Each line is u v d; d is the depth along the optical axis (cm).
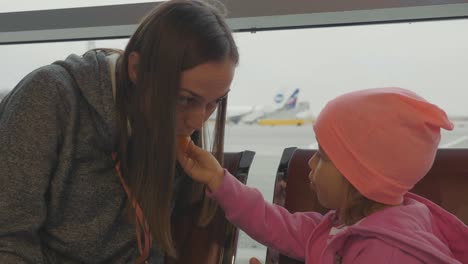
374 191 81
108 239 87
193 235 98
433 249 76
